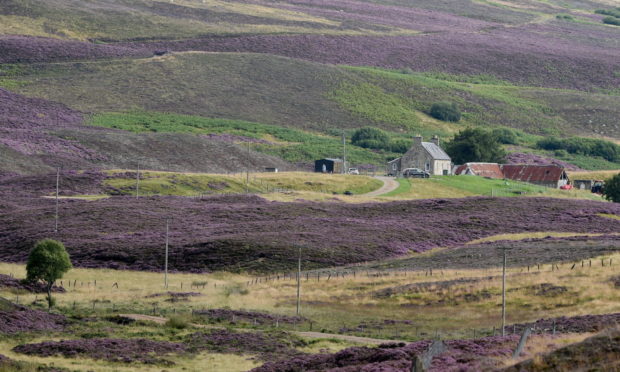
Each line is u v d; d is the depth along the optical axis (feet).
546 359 526.98
